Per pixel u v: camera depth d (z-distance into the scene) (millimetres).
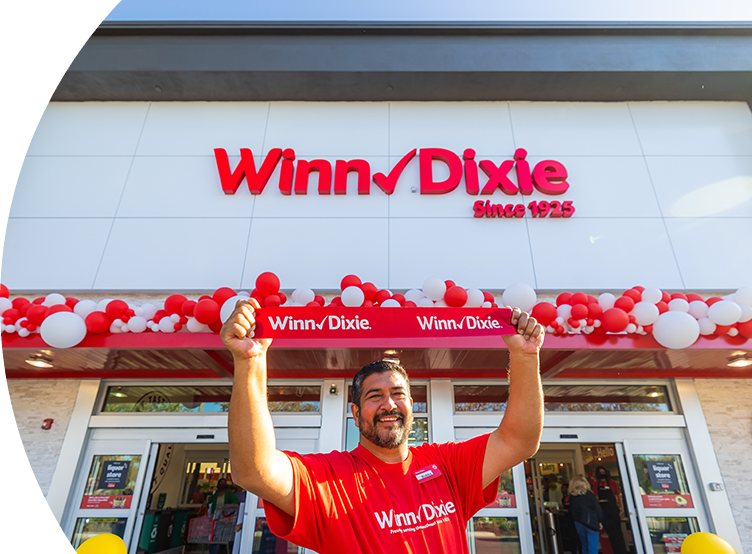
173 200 5164
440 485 1439
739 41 5734
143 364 4137
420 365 4273
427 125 5746
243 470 1124
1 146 5340
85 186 5223
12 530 3900
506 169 5293
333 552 1205
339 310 1419
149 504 4375
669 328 3428
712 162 5391
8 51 5613
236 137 5641
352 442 4312
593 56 5652
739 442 4219
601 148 5527
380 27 5793
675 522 4062
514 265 4824
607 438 4359
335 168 5301
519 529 4012
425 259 4855
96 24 5707
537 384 1485
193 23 5742
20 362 4020
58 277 4711
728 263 4785
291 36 5844
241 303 1264
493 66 5602
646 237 4949
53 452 4176
